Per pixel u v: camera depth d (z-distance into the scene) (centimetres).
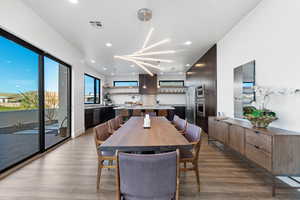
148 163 100
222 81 369
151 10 248
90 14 262
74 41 383
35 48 279
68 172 228
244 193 178
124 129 215
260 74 241
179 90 851
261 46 238
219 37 363
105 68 687
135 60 391
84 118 518
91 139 413
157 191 104
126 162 102
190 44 405
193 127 211
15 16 221
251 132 209
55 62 357
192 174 222
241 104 289
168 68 697
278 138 171
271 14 217
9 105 239
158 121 293
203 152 315
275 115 212
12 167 237
